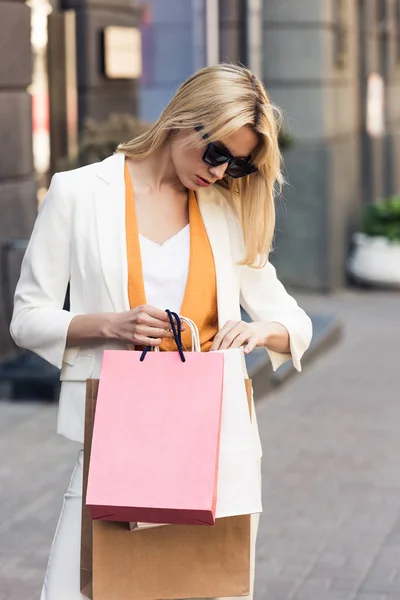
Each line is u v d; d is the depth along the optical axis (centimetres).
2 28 890
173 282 312
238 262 322
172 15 1338
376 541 581
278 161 315
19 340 315
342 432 802
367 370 1014
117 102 1196
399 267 1534
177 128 304
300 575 534
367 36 1723
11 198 915
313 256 1488
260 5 1434
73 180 314
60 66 1112
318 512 627
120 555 294
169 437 286
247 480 290
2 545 562
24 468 689
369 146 1736
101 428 288
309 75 1447
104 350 298
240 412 293
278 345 323
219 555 296
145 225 315
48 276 314
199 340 306
